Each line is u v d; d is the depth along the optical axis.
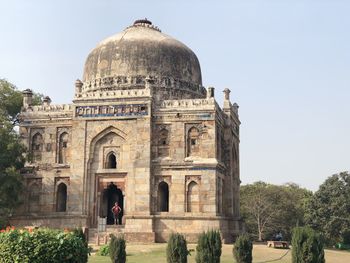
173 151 36.53
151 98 37.09
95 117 37.78
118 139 37.47
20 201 35.88
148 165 36.06
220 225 35.38
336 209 61.47
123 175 36.78
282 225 71.25
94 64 42.75
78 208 36.78
